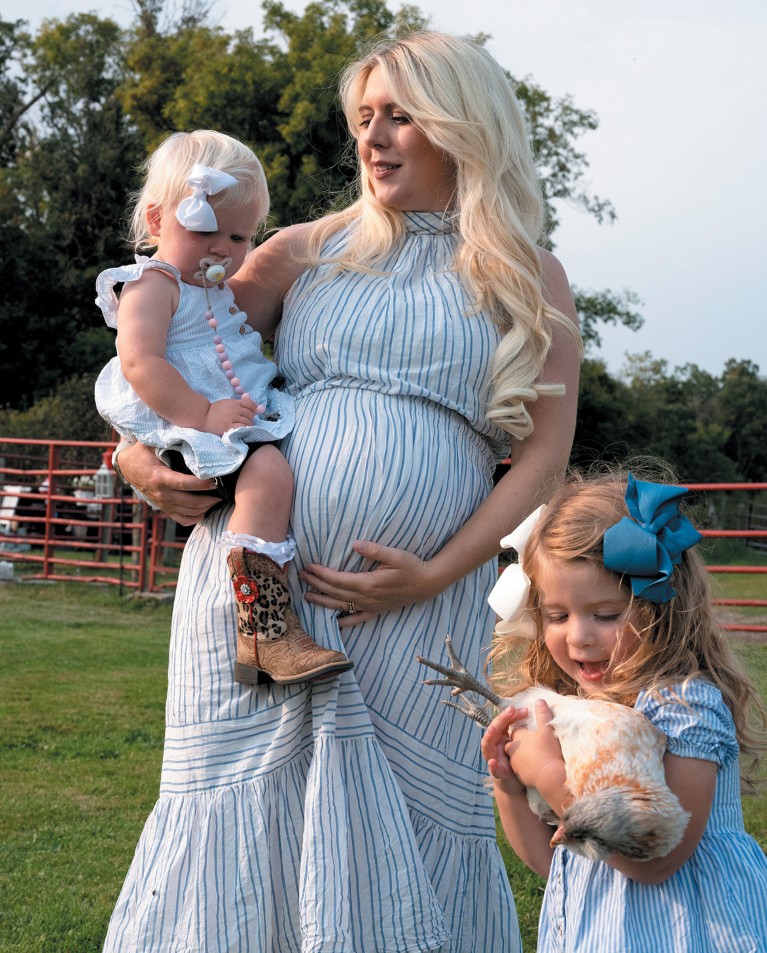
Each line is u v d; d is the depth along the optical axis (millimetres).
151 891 2432
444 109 2635
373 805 2445
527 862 2256
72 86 35312
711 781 1987
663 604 2119
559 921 2176
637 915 2041
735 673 2209
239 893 2383
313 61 24172
